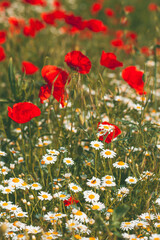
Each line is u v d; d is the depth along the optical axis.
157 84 4.76
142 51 5.34
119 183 2.47
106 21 7.92
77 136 2.92
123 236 2.06
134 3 9.81
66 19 3.94
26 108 2.35
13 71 3.00
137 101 3.52
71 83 2.83
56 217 2.17
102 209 2.26
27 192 2.47
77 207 2.34
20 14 6.95
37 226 2.26
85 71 2.75
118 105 3.29
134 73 2.98
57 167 2.80
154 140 2.87
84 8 10.49
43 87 2.68
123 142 2.77
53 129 3.34
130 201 2.33
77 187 2.34
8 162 2.80
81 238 2.02
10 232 2.02
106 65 3.04
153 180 2.50
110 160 2.63
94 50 5.93
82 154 2.63
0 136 3.11
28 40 5.66
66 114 3.16
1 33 4.13
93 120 3.04
